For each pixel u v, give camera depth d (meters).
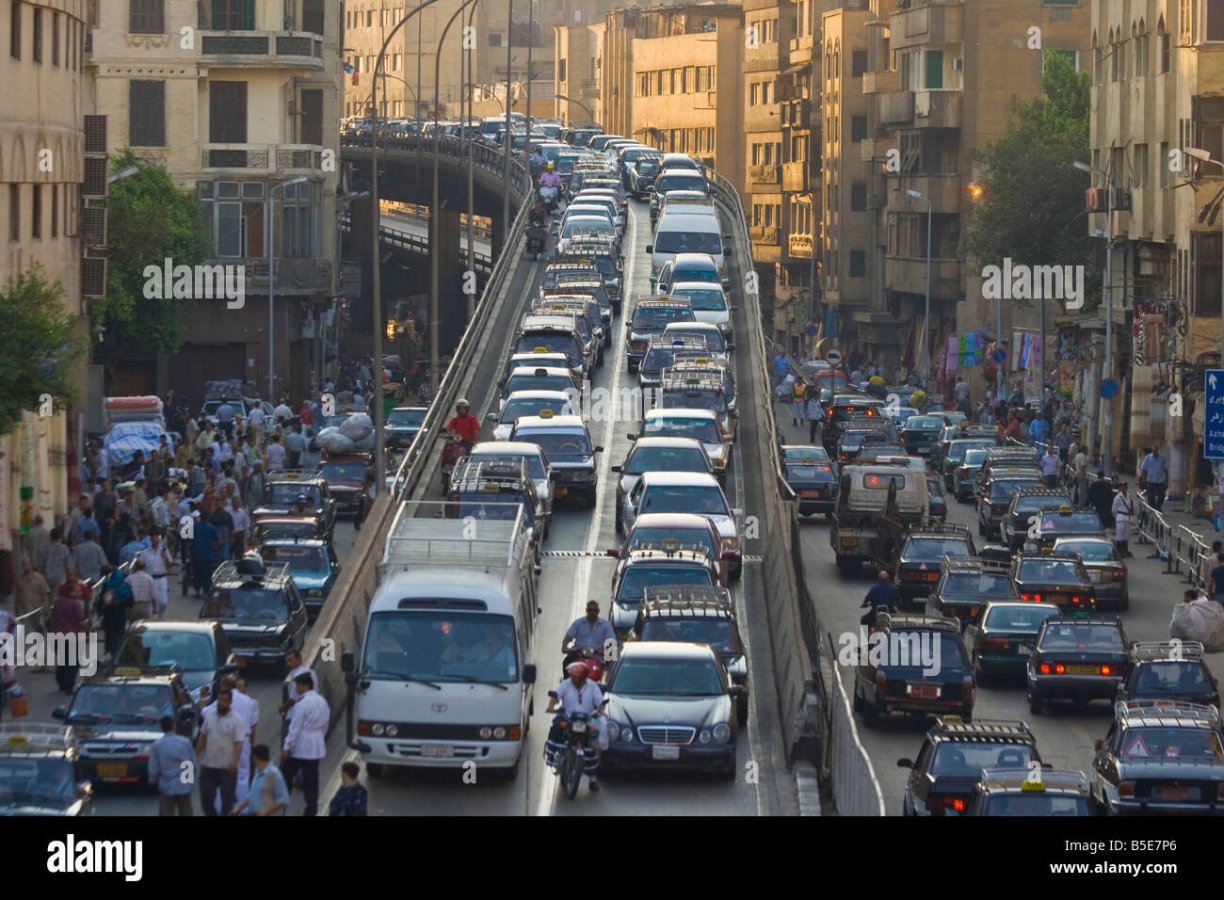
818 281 199.25
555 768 37.91
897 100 155.12
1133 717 37.31
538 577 55.69
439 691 37.91
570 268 102.25
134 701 38.84
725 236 125.25
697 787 38.75
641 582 48.47
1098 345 108.06
